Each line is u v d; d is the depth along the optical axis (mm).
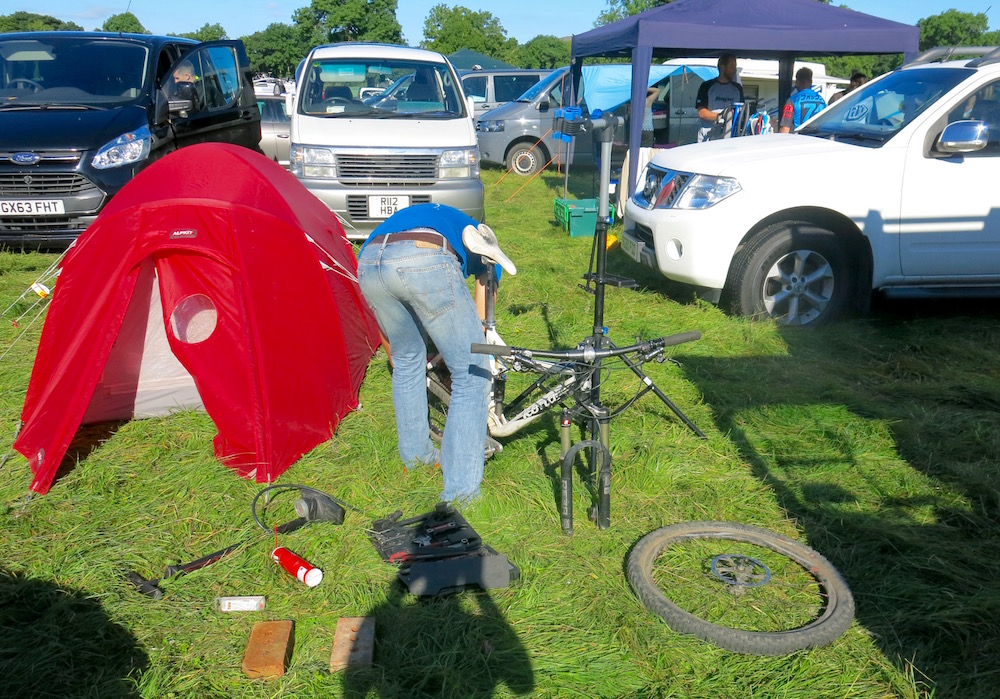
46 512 3281
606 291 6660
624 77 13750
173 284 3709
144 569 2951
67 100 7820
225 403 3723
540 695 2357
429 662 2482
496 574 2861
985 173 5637
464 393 3307
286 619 2672
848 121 6414
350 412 4258
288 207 4133
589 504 3424
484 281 3574
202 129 8688
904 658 2525
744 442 4043
